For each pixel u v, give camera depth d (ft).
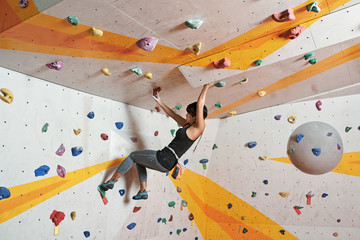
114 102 10.75
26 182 7.64
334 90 12.93
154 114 12.64
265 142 14.08
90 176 9.46
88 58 7.66
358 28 7.72
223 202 14.49
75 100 9.27
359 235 12.56
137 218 11.24
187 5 6.27
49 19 5.97
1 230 7.02
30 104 7.97
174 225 13.07
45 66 7.68
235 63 8.42
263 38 8.11
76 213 8.93
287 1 6.79
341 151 10.55
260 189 13.91
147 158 9.37
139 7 6.03
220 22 7.05
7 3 6.03
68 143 8.87
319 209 13.08
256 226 13.78
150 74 8.94
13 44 6.63
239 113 14.80
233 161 14.60
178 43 7.54
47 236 8.05
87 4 5.69
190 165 14.44
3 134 7.25
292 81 11.09
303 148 10.63
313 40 8.00
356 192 12.72
